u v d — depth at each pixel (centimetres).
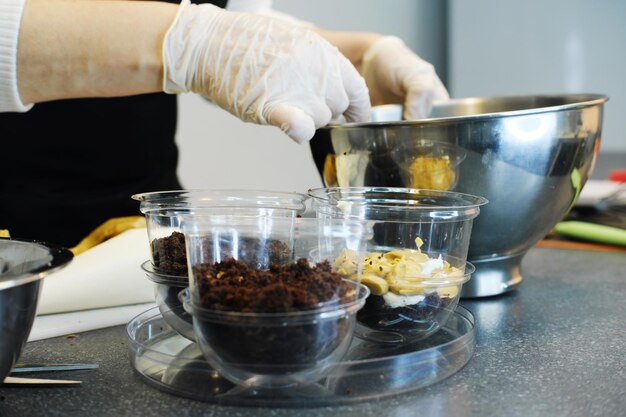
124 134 78
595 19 131
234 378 39
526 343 49
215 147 125
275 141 130
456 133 50
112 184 80
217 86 54
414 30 141
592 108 55
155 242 47
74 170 78
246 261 42
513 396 40
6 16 52
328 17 132
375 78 75
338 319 39
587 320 54
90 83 55
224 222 42
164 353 44
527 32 133
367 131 53
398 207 47
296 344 38
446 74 145
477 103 69
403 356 42
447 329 50
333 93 55
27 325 39
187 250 42
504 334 51
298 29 55
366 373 41
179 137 121
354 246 42
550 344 48
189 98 120
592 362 45
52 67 53
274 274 40
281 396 39
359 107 59
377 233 48
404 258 46
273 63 53
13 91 54
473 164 51
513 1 132
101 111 76
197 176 124
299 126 51
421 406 39
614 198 96
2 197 75
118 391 42
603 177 122
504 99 68
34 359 47
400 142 52
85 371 45
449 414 38
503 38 134
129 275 55
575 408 39
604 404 39
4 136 74
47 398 41
